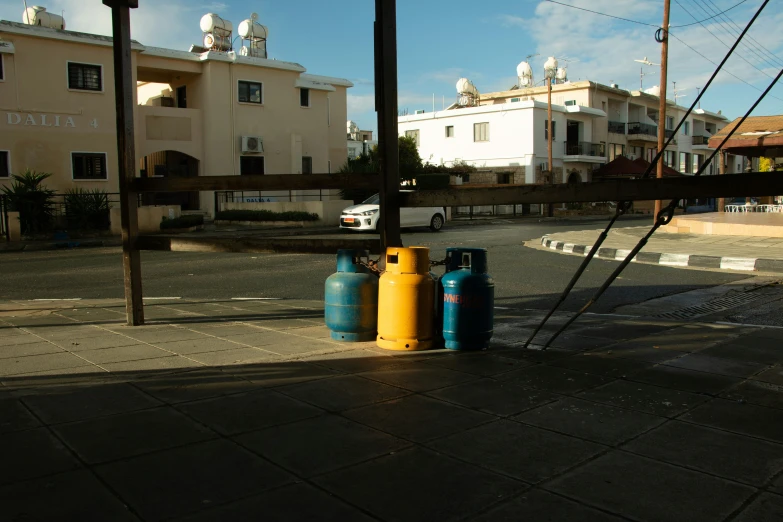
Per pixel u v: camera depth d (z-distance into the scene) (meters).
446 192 4.64
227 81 27.27
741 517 2.23
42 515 2.23
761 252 11.71
